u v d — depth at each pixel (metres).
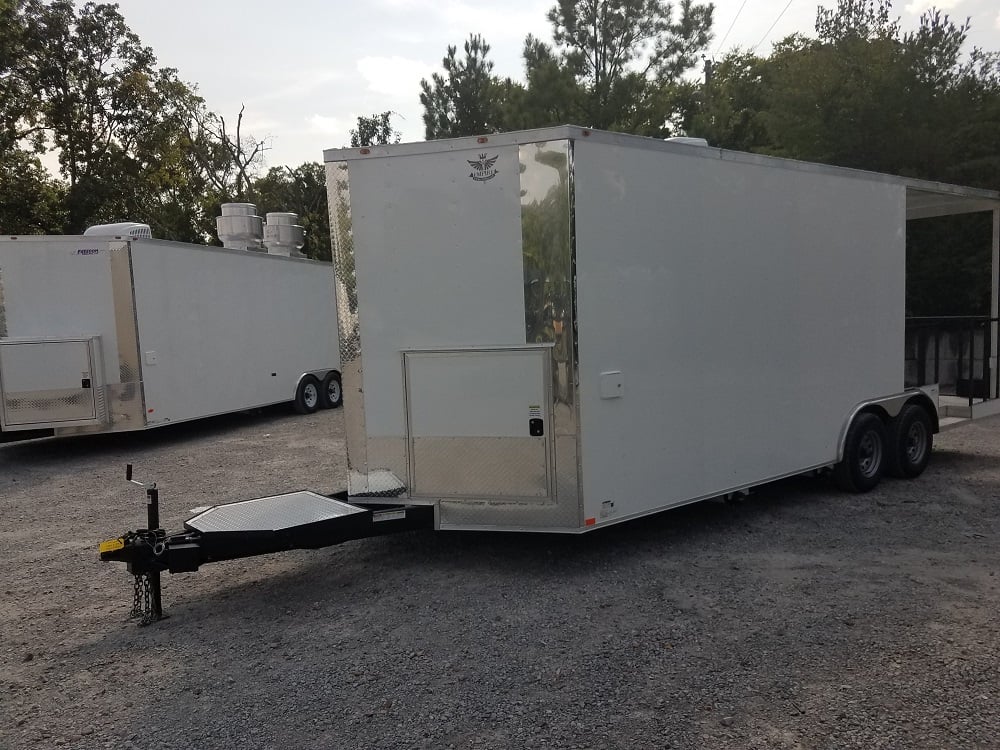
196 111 31.77
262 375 12.81
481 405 4.71
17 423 9.40
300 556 5.35
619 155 4.65
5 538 6.20
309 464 9.05
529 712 3.14
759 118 16.70
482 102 20.98
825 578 4.55
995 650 3.54
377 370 4.90
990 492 6.53
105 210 26.33
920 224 11.79
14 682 3.60
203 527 4.38
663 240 4.93
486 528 4.79
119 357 9.87
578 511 4.59
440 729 3.03
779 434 5.80
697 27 19.38
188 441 11.20
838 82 12.69
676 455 5.10
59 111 25.89
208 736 3.04
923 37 12.22
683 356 5.09
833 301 6.19
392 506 4.96
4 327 9.45
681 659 3.56
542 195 4.46
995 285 8.14
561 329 4.49
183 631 4.14
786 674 3.38
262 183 35.12
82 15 26.41
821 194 6.02
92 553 5.70
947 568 4.66
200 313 11.20
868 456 6.63
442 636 3.92
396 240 4.77
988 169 11.36
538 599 4.38
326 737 3.00
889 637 3.71
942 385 7.89
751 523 5.75
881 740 2.84
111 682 3.56
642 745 2.87
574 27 19.22
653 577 4.66
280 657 3.76
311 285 14.39
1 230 24.52
